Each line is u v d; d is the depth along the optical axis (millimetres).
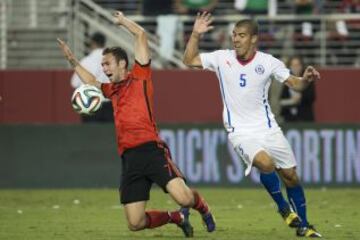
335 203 54656
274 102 65375
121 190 35188
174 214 36406
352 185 64375
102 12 75750
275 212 49562
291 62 63031
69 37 75625
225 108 37562
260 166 36656
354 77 69875
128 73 35531
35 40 77938
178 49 74250
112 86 35656
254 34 36812
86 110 36250
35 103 72125
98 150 65562
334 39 73312
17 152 65938
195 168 64812
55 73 71938
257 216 47312
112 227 41969
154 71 70562
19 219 45969
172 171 34875
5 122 72500
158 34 73750
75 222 44438
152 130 35094
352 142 64188
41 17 79000
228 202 55781
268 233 38812
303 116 65875
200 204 36562
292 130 64312
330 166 64312
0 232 40031
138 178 34938
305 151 64375
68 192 63031
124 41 76188
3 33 77000
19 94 72250
